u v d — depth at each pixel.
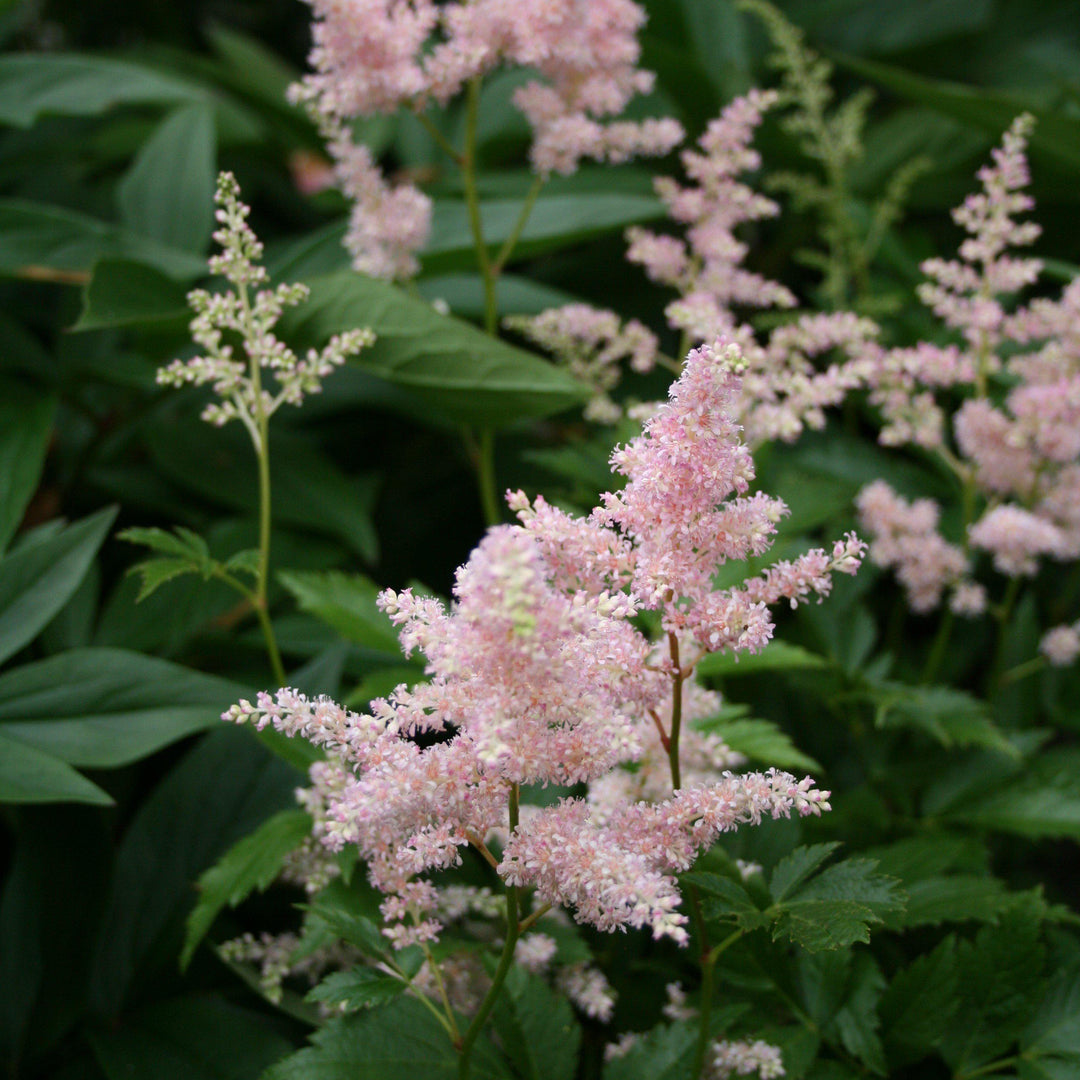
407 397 1.81
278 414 1.81
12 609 1.48
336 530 1.73
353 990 1.34
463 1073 1.35
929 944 1.49
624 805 1.33
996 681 1.63
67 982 1.48
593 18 1.58
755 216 1.60
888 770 1.57
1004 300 1.82
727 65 2.02
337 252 1.75
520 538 1.27
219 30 2.56
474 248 1.74
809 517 1.59
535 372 1.58
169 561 1.45
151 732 1.47
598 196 1.76
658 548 1.31
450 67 1.57
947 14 2.36
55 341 1.90
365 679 1.49
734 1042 1.39
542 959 1.41
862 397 1.79
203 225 1.85
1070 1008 1.43
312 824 1.43
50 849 1.50
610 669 1.31
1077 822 1.53
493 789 1.30
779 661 1.48
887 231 1.82
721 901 1.32
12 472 1.65
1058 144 1.82
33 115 1.83
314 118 1.58
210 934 1.50
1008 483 1.60
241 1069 1.44
